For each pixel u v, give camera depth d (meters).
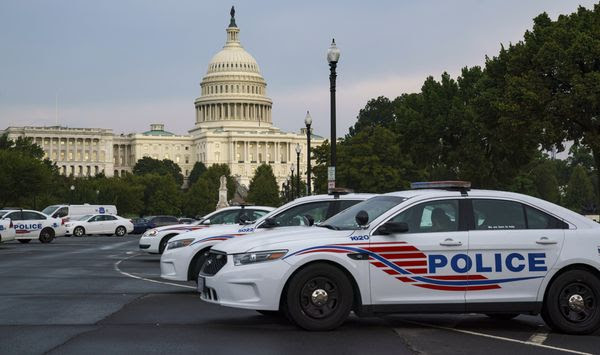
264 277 10.69
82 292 16.62
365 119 129.75
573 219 11.52
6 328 11.28
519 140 48.28
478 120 54.19
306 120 43.16
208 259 11.69
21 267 24.08
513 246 11.16
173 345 9.89
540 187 112.81
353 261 10.84
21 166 94.06
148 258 30.41
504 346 10.16
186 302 14.78
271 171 193.62
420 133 64.44
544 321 11.49
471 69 65.81
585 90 40.91
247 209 22.73
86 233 61.78
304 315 10.85
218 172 197.62
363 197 15.51
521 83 44.44
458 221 11.23
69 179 157.38
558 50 42.88
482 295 11.07
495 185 63.00
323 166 87.81
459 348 9.95
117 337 10.48
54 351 9.41
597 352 9.85
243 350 9.59
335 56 27.41
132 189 150.75
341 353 9.47
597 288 11.26
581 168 126.81
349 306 10.91
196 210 177.12
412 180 88.31
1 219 36.78
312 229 11.62
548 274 11.18
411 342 10.34
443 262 11.02
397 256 10.93
